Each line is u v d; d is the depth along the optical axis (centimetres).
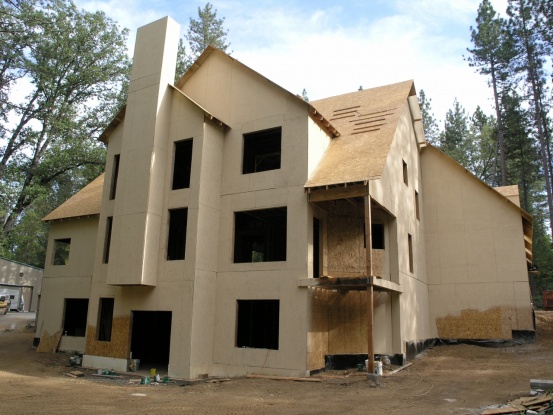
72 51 3181
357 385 1251
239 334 1859
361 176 1411
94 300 1773
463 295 2039
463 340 1997
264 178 1619
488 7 3838
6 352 2020
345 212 1731
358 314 1634
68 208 2272
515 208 2009
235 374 1494
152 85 1736
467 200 2117
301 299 1444
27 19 2617
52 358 1884
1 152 3119
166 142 1723
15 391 1195
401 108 1886
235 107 1761
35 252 5384
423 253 2098
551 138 3741
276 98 1670
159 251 1627
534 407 916
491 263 2016
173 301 1543
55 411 948
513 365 1544
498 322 1952
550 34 3156
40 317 2164
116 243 1644
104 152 3153
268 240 1973
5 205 2984
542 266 4197
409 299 1772
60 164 3083
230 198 1677
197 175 1619
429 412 938
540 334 2103
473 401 1049
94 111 3369
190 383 1376
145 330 1936
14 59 2739
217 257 1642
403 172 1933
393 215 1677
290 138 1603
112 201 1852
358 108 2022
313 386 1261
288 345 1432
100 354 1686
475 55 3778
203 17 3753
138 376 1516
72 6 3203
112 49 3359
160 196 1664
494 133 3884
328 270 1667
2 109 2814
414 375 1409
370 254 1364
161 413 939
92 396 1145
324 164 1612
